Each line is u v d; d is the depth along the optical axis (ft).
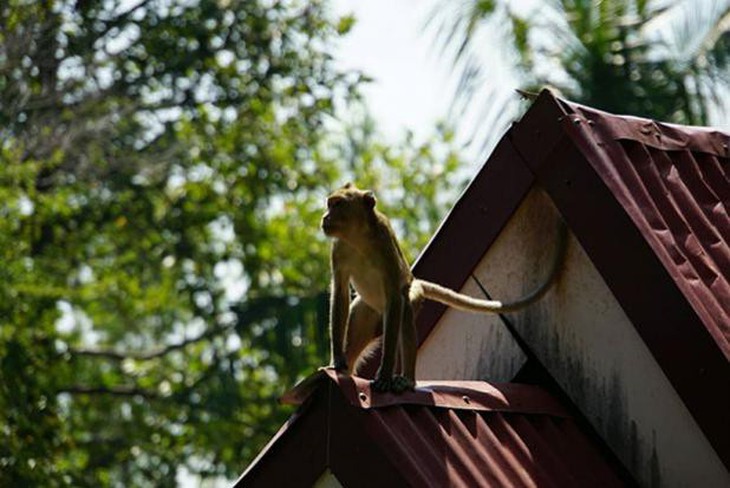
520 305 39.52
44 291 95.71
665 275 37.45
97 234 116.78
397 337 36.94
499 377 41.32
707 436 36.86
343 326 38.11
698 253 38.93
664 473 38.60
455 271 41.55
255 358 116.16
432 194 115.03
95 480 117.80
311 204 115.75
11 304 94.48
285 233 114.83
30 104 103.71
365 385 35.53
